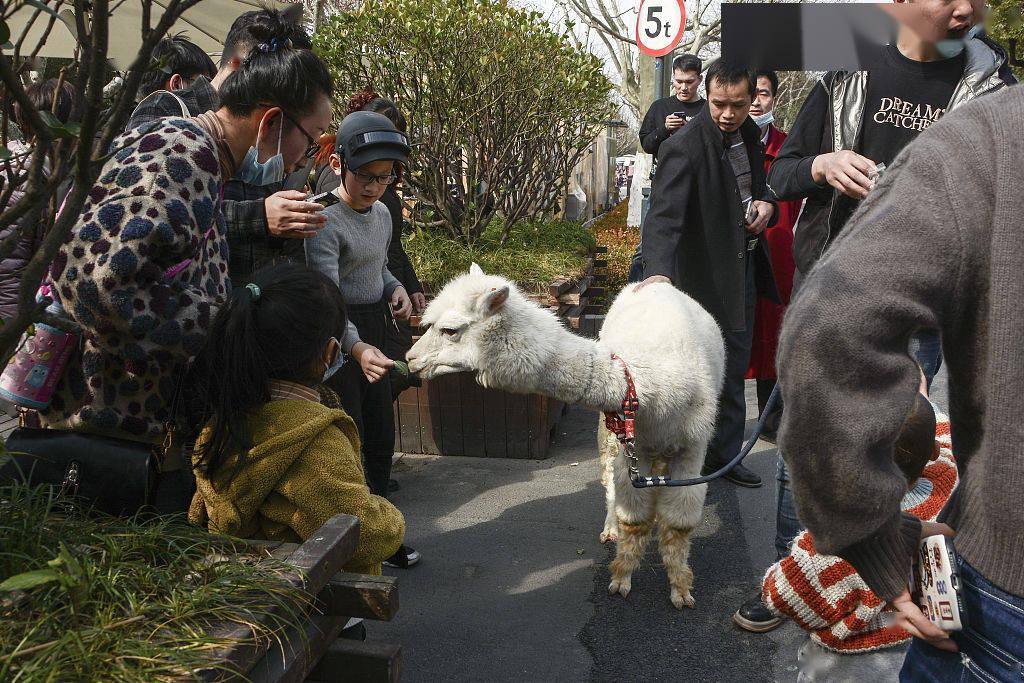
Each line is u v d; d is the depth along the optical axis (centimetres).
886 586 123
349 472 181
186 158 178
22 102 97
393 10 546
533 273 539
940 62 266
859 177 230
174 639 119
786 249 509
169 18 104
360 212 318
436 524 400
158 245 172
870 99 273
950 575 121
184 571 139
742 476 449
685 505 319
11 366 180
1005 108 108
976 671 122
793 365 109
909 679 137
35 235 194
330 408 197
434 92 560
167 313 174
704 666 285
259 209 225
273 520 182
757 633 306
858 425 106
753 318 446
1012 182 103
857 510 112
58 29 303
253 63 201
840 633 225
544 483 450
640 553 334
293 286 184
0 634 118
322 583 144
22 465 178
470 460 486
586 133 661
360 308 328
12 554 133
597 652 294
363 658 154
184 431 185
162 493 188
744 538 389
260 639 124
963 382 116
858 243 110
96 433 183
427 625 311
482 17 559
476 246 591
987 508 112
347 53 557
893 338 107
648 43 725
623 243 1030
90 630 117
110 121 106
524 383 304
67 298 170
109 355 180
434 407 485
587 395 302
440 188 582
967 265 107
